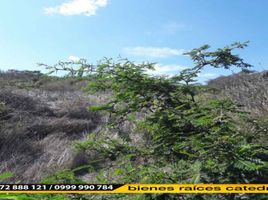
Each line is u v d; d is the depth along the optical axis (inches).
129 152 108.1
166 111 103.7
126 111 108.7
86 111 380.2
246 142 92.7
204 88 113.3
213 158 87.1
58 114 383.6
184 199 87.0
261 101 216.8
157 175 88.2
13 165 255.3
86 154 244.2
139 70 107.4
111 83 109.0
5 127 310.3
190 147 102.3
